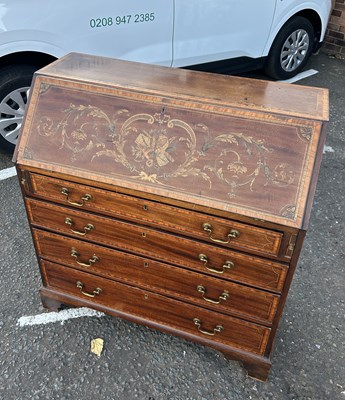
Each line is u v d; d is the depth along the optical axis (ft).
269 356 5.72
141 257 5.54
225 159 4.59
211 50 11.68
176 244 5.17
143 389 5.87
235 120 4.63
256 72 15.34
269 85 5.49
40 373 6.01
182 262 5.32
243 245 4.77
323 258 8.02
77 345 6.39
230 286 5.24
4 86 9.14
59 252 6.08
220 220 4.67
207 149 4.65
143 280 5.81
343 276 7.65
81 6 8.93
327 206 9.37
